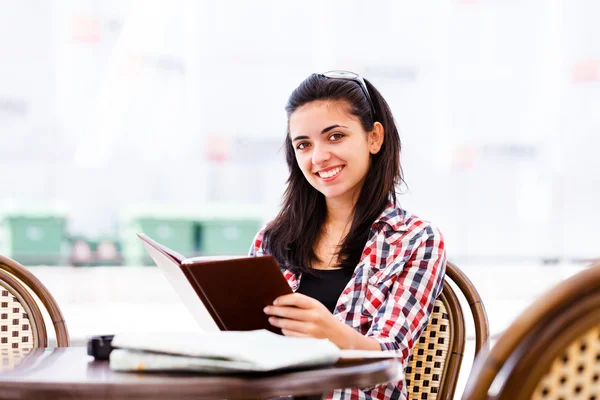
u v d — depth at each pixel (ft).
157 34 33.73
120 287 21.35
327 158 4.92
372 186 5.05
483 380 2.01
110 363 3.07
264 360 2.79
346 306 4.74
